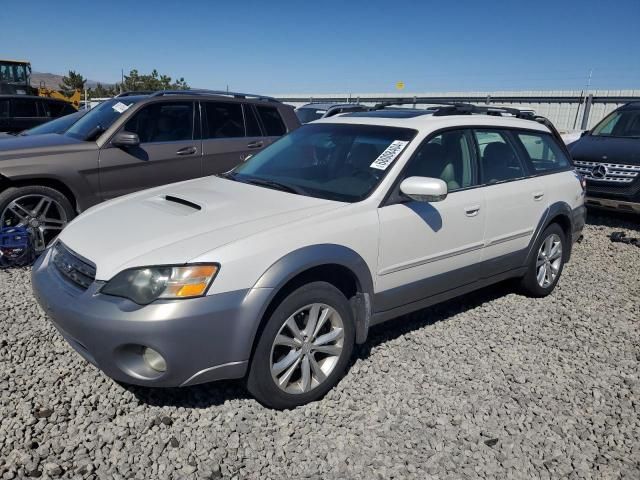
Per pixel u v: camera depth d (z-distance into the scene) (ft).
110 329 8.91
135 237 9.95
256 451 9.25
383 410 10.50
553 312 15.78
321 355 11.02
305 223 10.46
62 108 45.91
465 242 13.41
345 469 8.93
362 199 11.56
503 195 14.40
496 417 10.49
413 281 12.39
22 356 11.82
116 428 9.59
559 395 11.37
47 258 10.96
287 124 24.95
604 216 29.76
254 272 9.46
